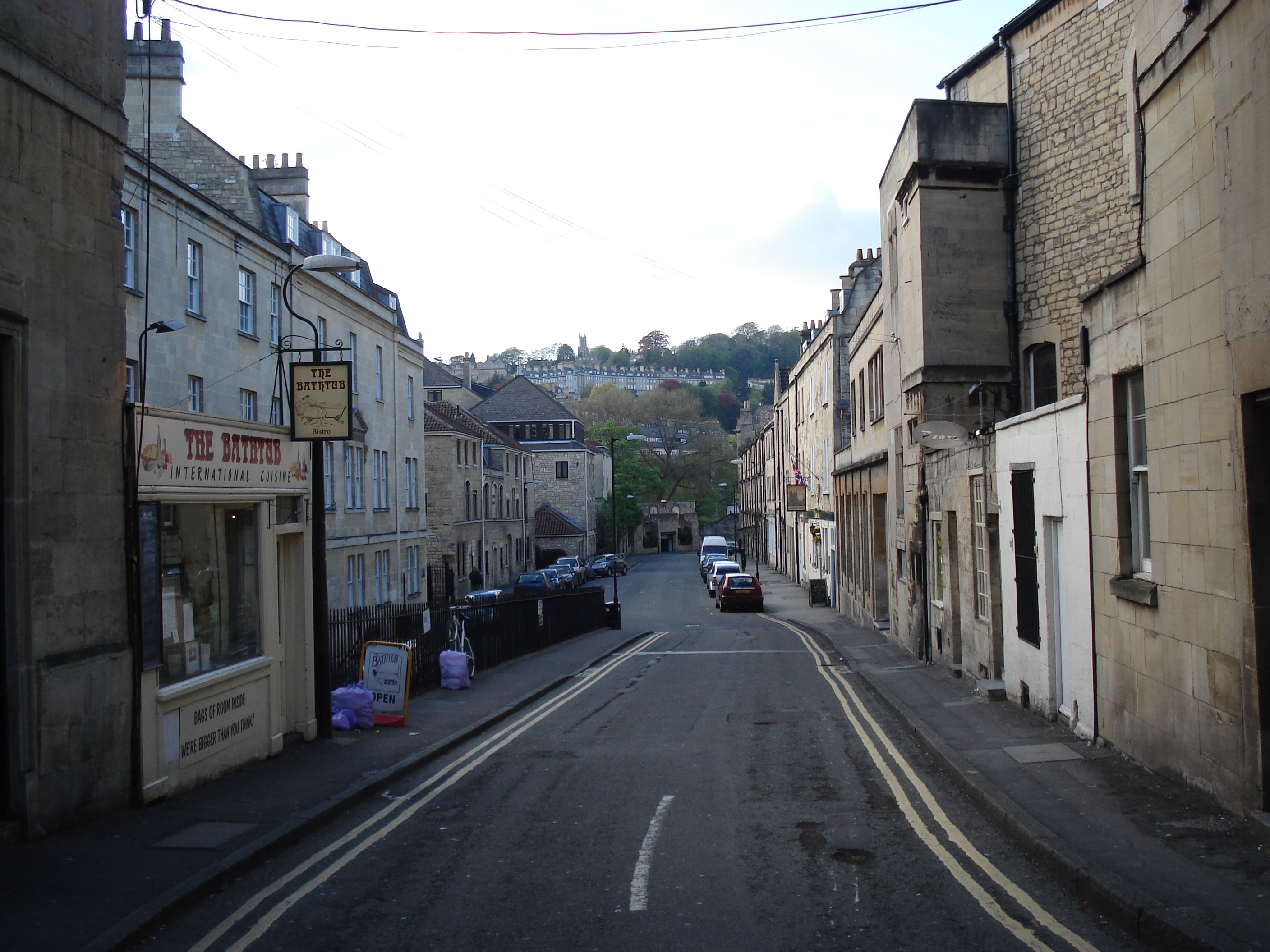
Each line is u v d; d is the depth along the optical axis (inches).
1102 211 673.6
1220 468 276.2
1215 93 269.3
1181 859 241.8
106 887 246.8
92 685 307.9
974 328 743.1
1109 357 362.6
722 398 5698.8
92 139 320.5
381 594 1384.1
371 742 462.9
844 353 1470.2
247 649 414.6
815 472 1742.1
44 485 290.8
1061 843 259.8
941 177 747.4
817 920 224.5
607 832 309.0
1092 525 383.9
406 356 1528.1
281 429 442.0
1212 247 279.6
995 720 460.1
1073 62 692.7
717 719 540.1
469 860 282.4
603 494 3710.6
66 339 302.8
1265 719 257.8
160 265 828.0
